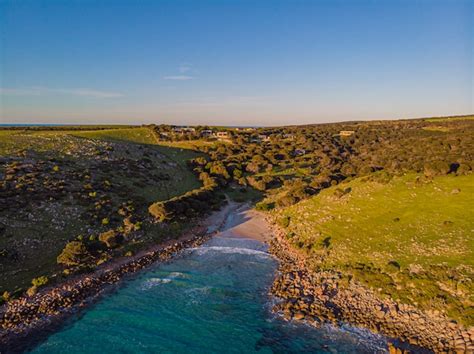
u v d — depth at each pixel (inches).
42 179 2448.3
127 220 2206.0
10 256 1601.9
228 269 1831.9
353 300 1421.0
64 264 1680.6
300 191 2888.8
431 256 1551.4
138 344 1197.7
